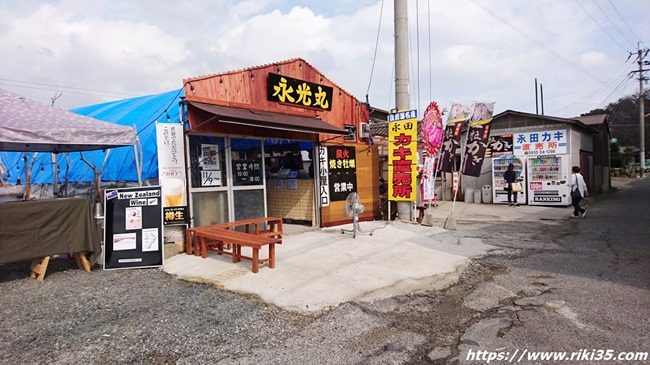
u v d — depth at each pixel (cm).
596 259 681
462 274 601
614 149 4012
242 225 791
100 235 647
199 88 704
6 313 443
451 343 370
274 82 831
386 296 492
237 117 632
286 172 1027
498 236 916
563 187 1553
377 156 1111
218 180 751
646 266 625
